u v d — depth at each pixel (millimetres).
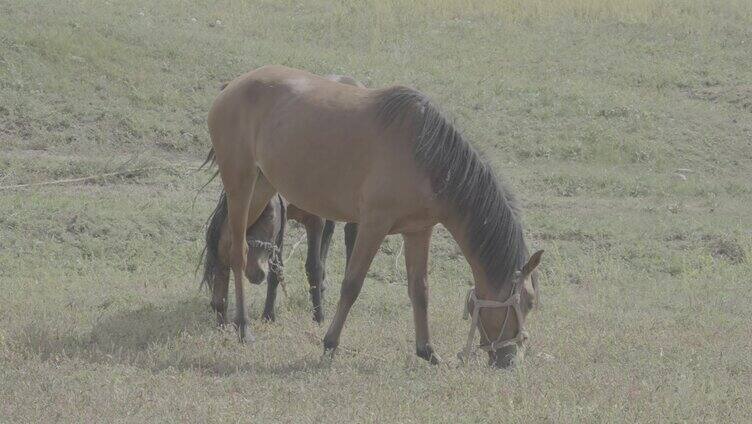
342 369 9430
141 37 24281
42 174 18016
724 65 27859
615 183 20547
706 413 8094
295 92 10438
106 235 15312
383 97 9734
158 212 16219
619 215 18438
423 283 10023
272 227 11609
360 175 9734
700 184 20922
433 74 25781
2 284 12852
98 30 24281
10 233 14914
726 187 20984
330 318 12328
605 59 28016
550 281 15094
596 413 7906
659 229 17375
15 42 22547
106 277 13609
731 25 30656
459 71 26328
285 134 10227
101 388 8484
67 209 15750
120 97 21719
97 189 17766
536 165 21703
